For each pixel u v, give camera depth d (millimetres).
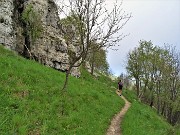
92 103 29047
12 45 39125
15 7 41531
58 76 32688
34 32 43625
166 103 75750
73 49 47219
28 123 16891
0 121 15430
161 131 34094
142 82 75062
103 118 26422
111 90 55750
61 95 25094
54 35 49375
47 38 47812
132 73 74812
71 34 29703
